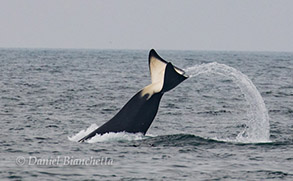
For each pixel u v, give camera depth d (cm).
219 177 6444
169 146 8075
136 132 8075
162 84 7612
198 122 11569
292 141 8881
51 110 12800
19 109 12781
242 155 7669
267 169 6862
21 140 8569
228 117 12488
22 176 6344
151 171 6669
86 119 11488
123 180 6262
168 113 12875
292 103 15638
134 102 8000
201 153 7725
